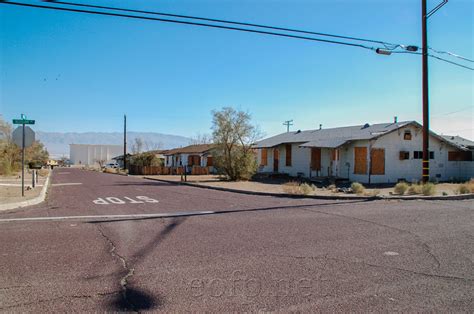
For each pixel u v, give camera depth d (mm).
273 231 8617
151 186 25203
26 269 5602
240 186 23312
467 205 13734
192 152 53562
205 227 9141
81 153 140375
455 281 5160
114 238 7812
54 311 4109
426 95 18266
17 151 38969
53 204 14172
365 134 25984
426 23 18031
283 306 4262
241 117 31562
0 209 12547
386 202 14750
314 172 29453
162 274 5391
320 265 5887
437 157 28172
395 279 5230
